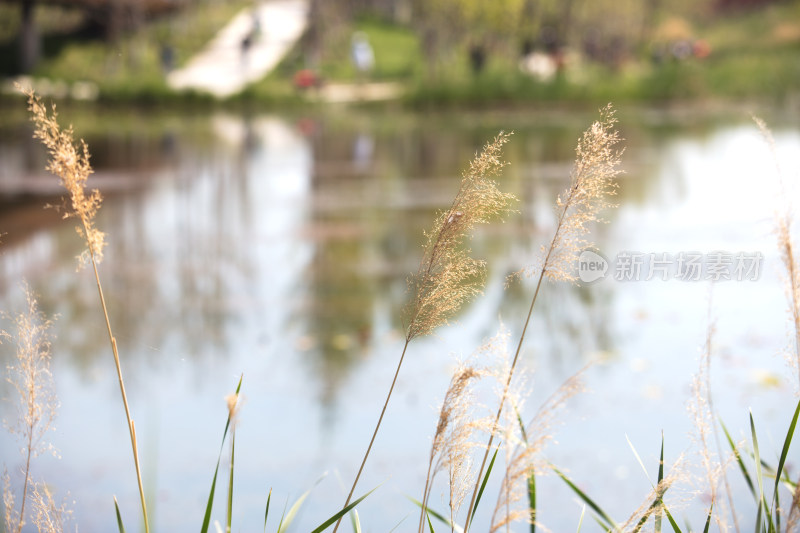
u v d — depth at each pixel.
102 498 4.62
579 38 64.25
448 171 20.47
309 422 5.76
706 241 10.93
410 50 63.84
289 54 60.25
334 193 17.17
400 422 5.70
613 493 4.59
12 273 9.97
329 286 9.77
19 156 21.61
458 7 58.75
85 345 7.43
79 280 9.72
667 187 16.64
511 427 1.82
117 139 28.28
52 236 11.99
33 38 50.22
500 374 1.85
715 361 6.73
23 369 2.05
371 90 50.81
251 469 5.05
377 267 10.72
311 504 4.61
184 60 58.00
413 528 4.20
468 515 2.00
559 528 4.20
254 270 10.59
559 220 1.86
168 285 9.70
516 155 23.16
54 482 4.73
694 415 2.15
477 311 8.33
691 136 27.11
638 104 44.41
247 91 45.66
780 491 2.78
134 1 52.69
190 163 22.05
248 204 15.72
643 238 11.35
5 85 43.34
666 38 67.62
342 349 7.39
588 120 36.34
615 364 6.71
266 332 7.97
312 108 44.41
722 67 47.75
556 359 6.86
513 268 9.98
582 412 5.68
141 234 12.70
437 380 6.50
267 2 77.94
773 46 61.53
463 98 44.69
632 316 7.98
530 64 55.31
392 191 17.39
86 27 56.09
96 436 5.46
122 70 49.78
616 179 17.80
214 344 7.59
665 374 6.45
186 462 5.13
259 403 6.14
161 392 6.36
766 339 7.20
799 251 2.08
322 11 61.62
